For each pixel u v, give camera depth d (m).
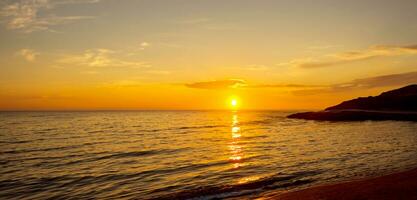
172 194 16.14
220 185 17.77
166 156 29.33
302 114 114.19
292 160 25.66
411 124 67.69
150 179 19.91
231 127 72.69
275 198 13.85
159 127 73.94
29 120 105.94
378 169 21.27
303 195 14.07
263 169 22.14
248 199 14.80
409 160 24.41
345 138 42.84
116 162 26.45
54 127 71.94
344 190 14.45
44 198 16.23
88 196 16.39
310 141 40.41
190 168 23.16
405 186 14.25
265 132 56.59
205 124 86.81
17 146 37.81
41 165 25.50
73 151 33.38
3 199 16.22
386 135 45.44
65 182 19.52
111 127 73.25
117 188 17.86
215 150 33.03
